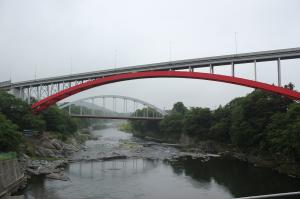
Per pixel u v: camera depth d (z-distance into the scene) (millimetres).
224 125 66312
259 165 45875
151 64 58812
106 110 133250
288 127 40031
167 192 30438
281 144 40406
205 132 76062
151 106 123188
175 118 100625
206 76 50781
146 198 28312
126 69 61594
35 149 54000
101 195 29250
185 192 30344
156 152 66188
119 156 59000
